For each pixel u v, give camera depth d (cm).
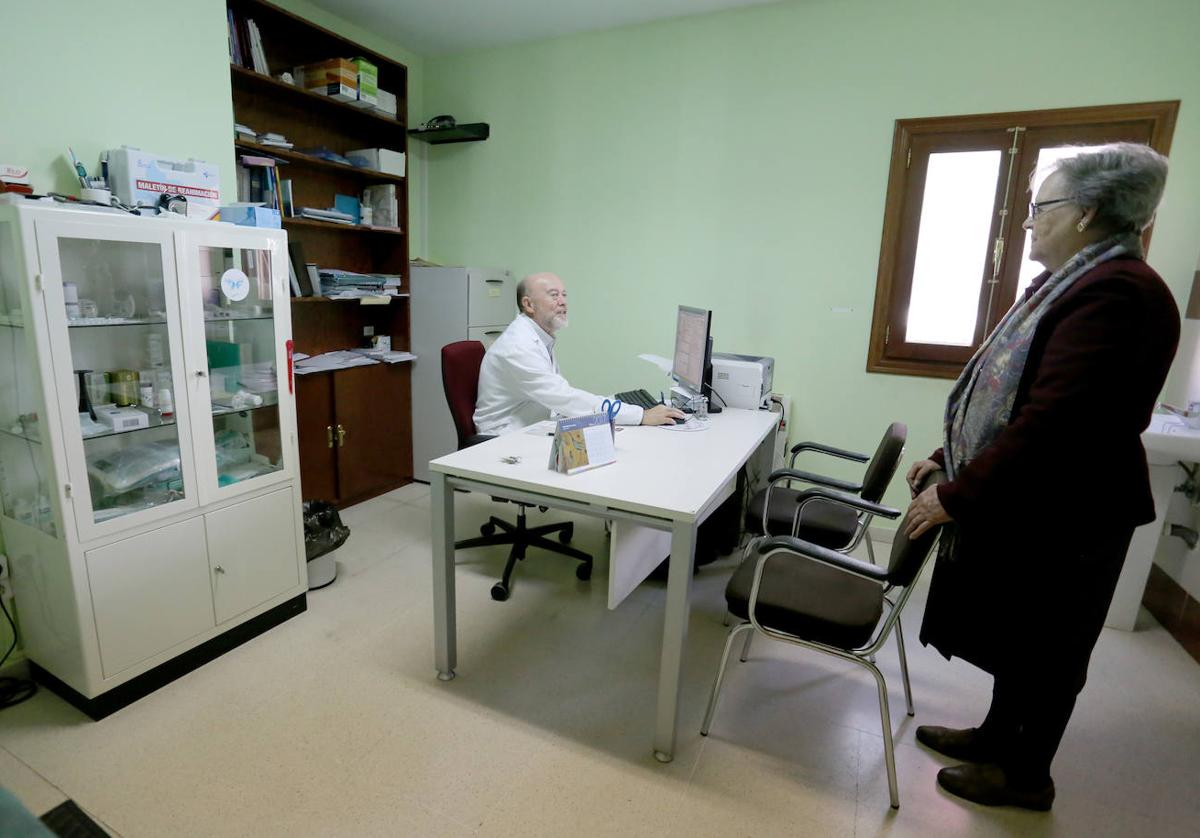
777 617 151
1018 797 150
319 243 341
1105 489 125
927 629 152
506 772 158
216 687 187
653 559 200
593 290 361
